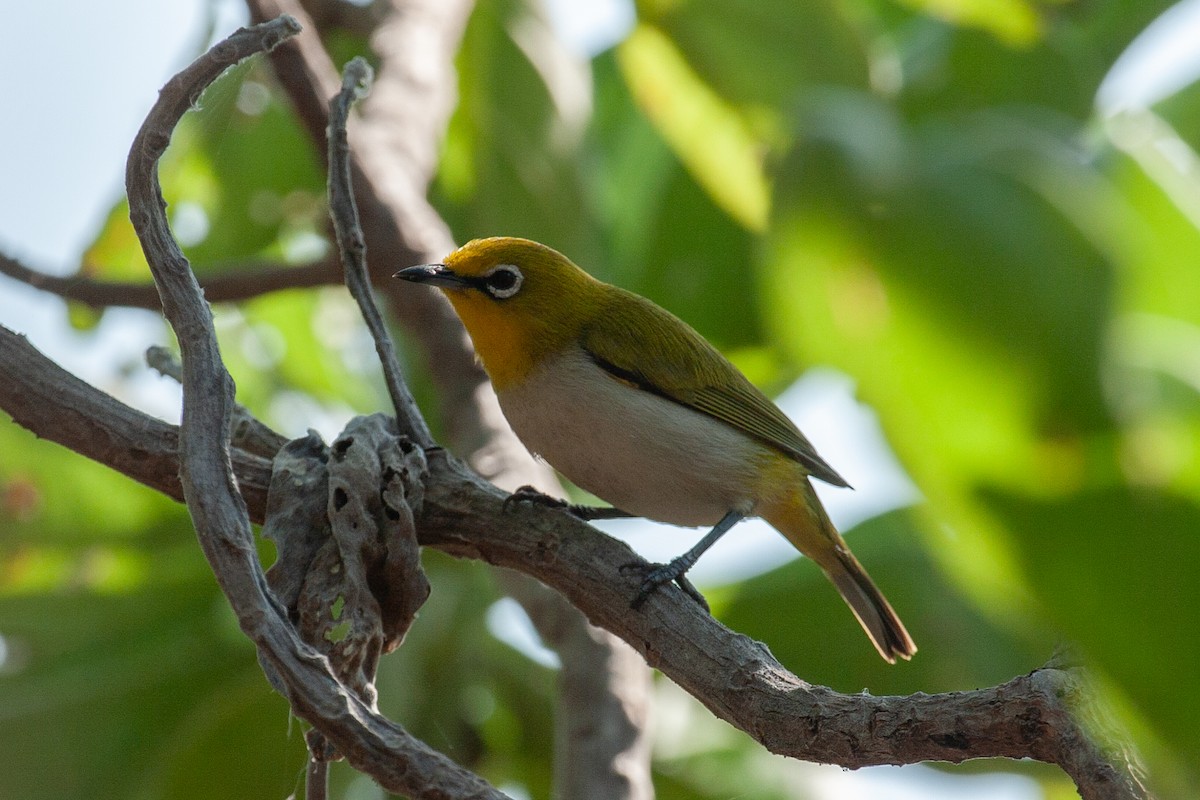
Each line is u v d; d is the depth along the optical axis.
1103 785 4.78
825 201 6.79
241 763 8.94
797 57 11.06
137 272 11.83
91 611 9.80
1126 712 5.19
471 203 12.38
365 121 10.70
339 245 7.48
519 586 8.64
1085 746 4.89
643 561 6.61
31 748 9.33
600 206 13.73
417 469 6.77
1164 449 6.39
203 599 9.90
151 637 9.80
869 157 6.76
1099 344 6.36
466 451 9.86
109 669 9.66
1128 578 5.96
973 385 6.49
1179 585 5.83
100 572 10.52
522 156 12.02
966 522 6.57
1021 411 6.40
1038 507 6.08
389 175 10.34
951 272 6.53
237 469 6.73
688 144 11.95
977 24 10.77
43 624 9.75
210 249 12.97
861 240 6.71
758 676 5.84
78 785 9.34
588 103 12.48
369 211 10.15
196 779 8.93
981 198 6.59
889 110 7.83
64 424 6.60
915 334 6.61
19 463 10.28
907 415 6.68
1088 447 6.29
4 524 10.26
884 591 11.21
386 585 6.44
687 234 12.75
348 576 6.23
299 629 6.20
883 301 6.66
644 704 8.20
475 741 10.55
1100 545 6.07
